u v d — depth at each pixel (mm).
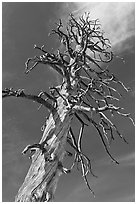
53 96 8336
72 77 9180
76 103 7664
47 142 7176
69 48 9711
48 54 8805
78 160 9352
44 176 6539
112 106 7469
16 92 7371
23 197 6312
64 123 7617
